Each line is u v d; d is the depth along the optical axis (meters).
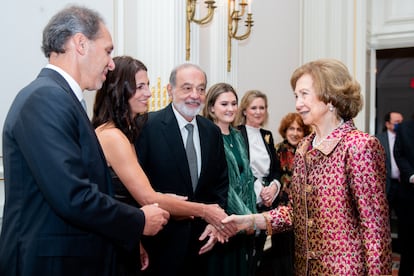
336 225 1.50
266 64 4.82
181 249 2.14
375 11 5.98
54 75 1.44
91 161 1.43
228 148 2.70
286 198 3.32
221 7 3.90
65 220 1.36
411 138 4.26
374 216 1.43
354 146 1.47
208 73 3.89
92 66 1.50
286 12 5.26
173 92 2.29
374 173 1.45
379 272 1.39
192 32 3.50
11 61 2.42
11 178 1.38
